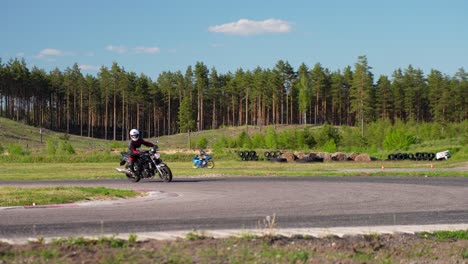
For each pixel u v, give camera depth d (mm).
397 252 8562
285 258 7617
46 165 43812
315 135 89875
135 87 139125
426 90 140875
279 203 14719
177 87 146750
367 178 26266
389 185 21562
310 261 7598
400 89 137875
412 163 47156
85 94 139125
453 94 128500
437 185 21547
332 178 26375
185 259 7301
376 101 136625
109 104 150375
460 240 9586
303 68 145625
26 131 118062
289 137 85312
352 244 8766
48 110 148125
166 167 23984
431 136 93250
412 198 16328
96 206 13719
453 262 8234
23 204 13914
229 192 18438
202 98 144875
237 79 144500
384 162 50656
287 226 10570
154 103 146750
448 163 45438
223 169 36656
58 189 17453
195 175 28781
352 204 14625
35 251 7445
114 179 26500
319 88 140750
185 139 127312
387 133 80750
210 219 11336
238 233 9195
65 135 113000
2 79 131875
